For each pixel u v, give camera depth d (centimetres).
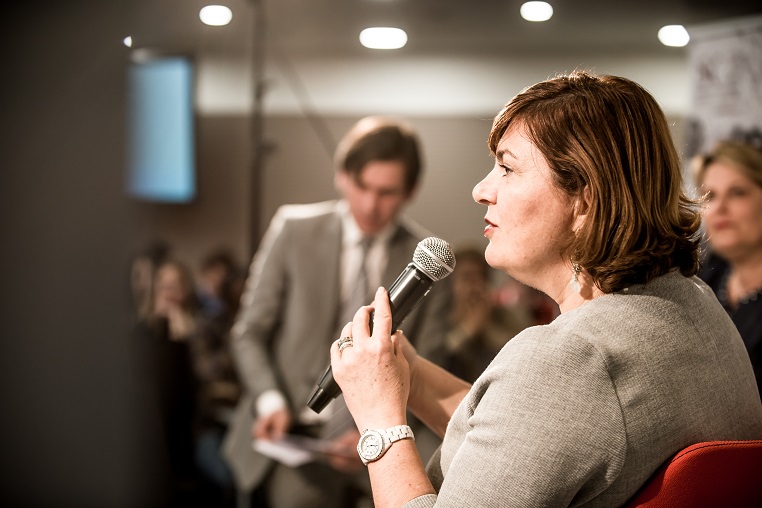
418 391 129
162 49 408
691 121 329
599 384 92
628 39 404
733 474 94
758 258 239
